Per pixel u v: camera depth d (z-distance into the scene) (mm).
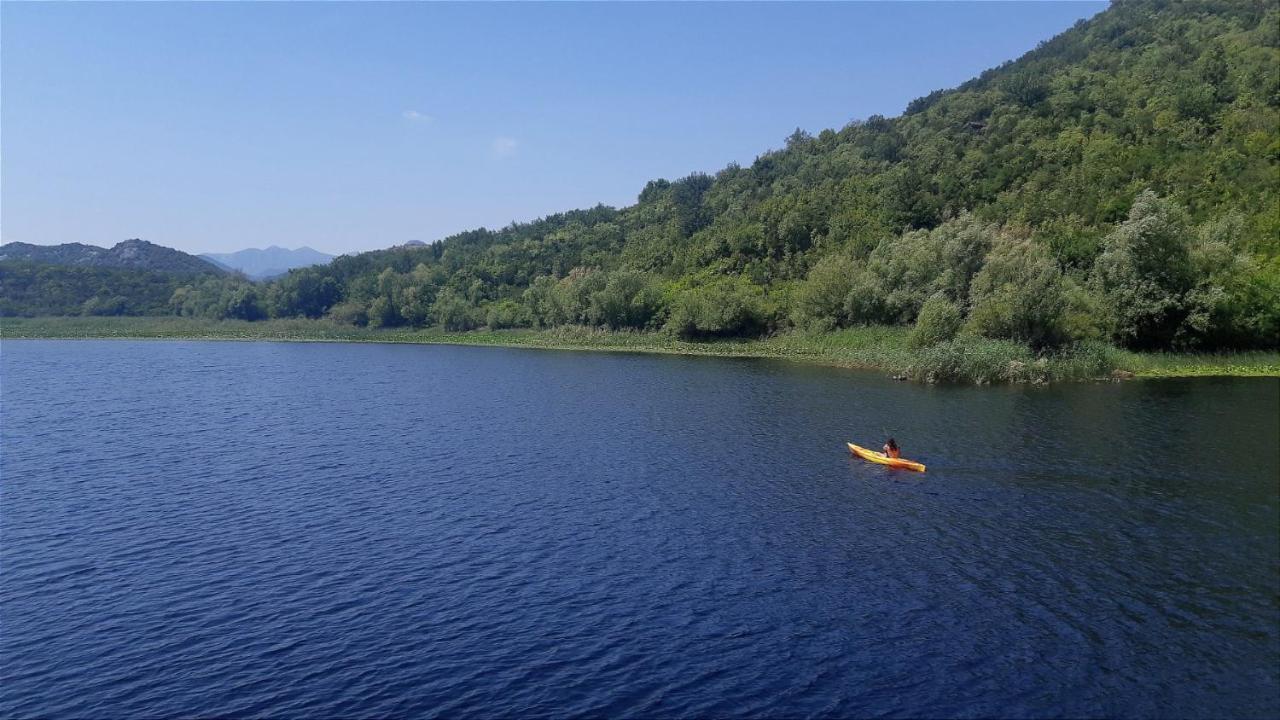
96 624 25500
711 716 19875
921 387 73812
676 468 44625
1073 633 24062
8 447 52906
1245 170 103562
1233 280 80500
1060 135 138750
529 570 29547
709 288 135625
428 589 27906
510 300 182875
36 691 21500
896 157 187125
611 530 33938
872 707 20281
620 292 147375
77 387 86312
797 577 28531
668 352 123125
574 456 48156
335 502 38781
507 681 21625
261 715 20125
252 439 55156
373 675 22047
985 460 44312
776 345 116375
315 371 103562
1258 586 27156
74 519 36344
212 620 25656
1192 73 143125
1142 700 20531
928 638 23875
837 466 44500
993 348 75562
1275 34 154125
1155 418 54719
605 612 25891
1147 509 35250
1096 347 77812
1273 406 58625
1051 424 53594
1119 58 188625
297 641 24125
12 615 26203
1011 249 87562
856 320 111438
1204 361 79812
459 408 68438
